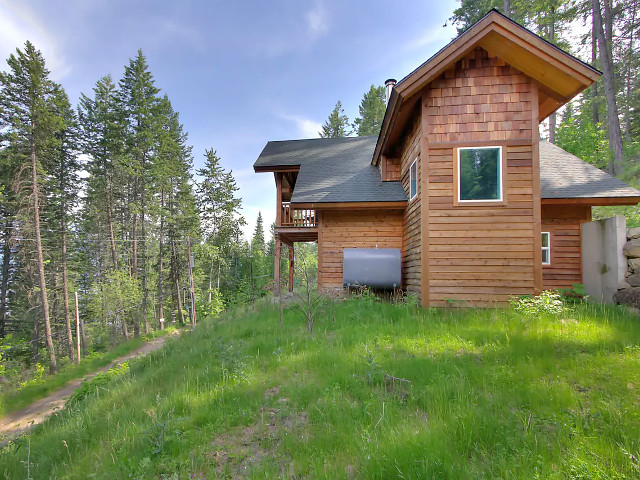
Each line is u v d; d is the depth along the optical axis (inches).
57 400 466.3
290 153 591.5
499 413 114.0
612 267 291.9
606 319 225.5
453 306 295.1
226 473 97.0
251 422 128.7
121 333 1167.0
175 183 1268.5
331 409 125.2
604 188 353.4
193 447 113.8
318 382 155.6
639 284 265.6
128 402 171.3
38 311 982.4
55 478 110.8
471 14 941.2
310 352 199.3
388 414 117.9
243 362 193.9
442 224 305.0
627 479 78.5
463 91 308.7
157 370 229.0
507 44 286.0
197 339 307.4
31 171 797.2
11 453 155.9
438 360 169.9
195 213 1290.6
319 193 422.6
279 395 149.6
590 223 328.2
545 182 372.2
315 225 533.3
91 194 1135.6
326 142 652.1
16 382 624.4
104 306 964.6
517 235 295.0
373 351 189.8
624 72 938.7
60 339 1036.5
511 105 303.3
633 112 979.3
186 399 152.9
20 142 767.1
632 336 188.5
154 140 1112.2
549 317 238.7
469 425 103.5
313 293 323.9
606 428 100.9
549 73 291.0
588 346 176.1
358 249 397.7
